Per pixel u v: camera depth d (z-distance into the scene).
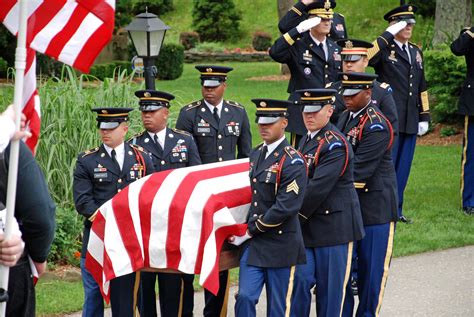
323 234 11.05
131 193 10.38
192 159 12.50
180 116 13.72
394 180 12.11
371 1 68.25
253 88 41.81
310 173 11.02
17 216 7.27
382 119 11.83
